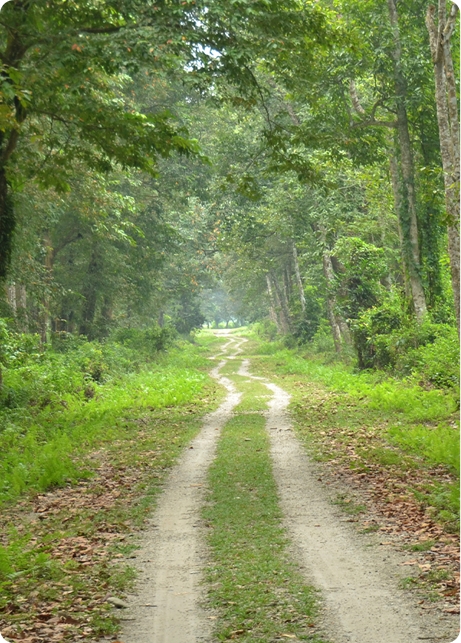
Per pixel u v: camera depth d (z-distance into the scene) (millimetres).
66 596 7043
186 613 6562
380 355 30719
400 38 26109
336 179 34844
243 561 7961
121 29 15711
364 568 7547
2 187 18312
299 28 17359
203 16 16234
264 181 44625
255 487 11773
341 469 12891
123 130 17188
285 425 19125
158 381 31156
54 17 16609
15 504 11320
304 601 6688
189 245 58250
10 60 16516
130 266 40281
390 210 35344
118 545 8781
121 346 41219
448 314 29125
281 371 40719
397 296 30641
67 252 40500
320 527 9242
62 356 30500
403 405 20984
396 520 9352
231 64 16906
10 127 14672
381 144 28047
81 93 16359
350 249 33969
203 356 59312
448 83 19938
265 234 46188
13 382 21734
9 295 30406
